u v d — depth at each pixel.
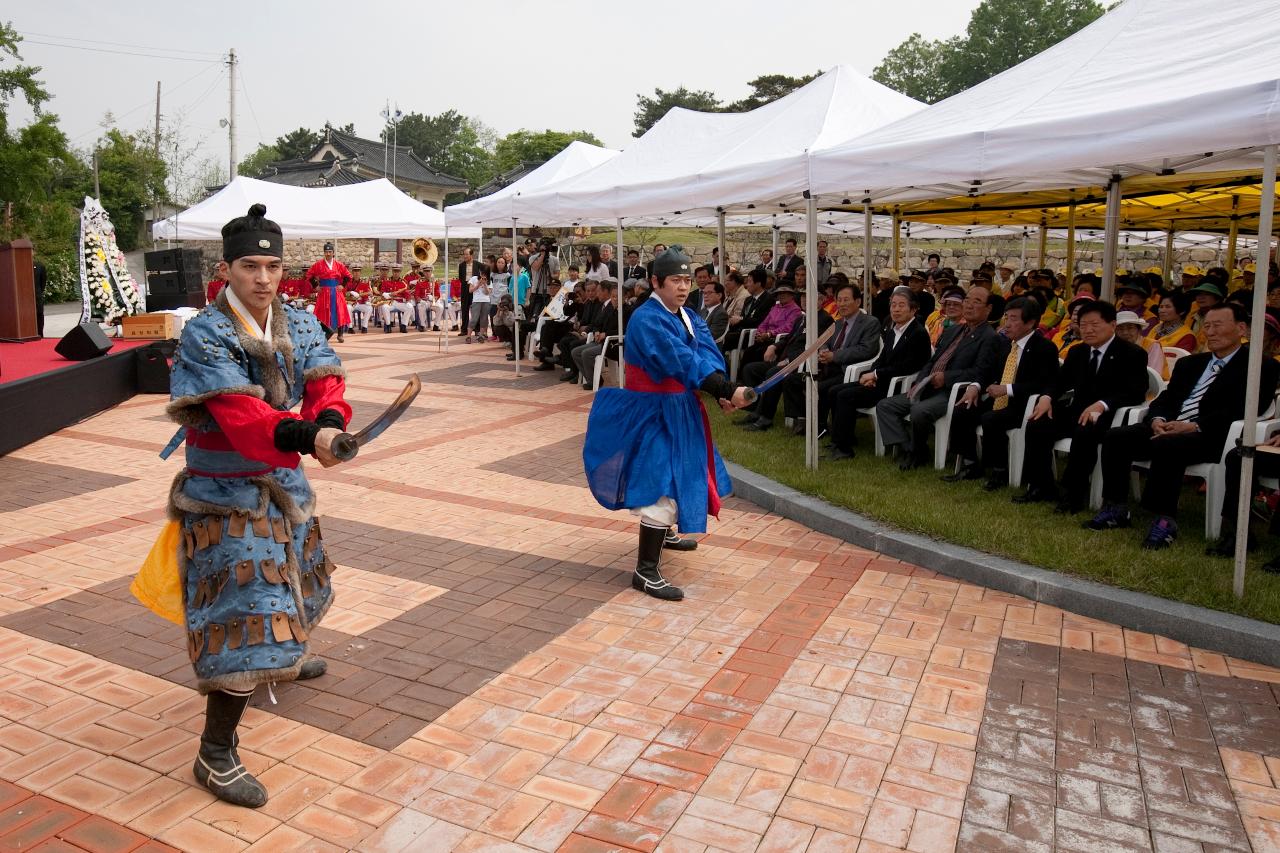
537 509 6.43
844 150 6.25
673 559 5.36
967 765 3.24
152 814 2.95
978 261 29.97
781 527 5.98
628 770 3.21
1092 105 5.03
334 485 7.07
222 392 2.82
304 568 3.36
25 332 12.53
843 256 30.42
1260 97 4.06
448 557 5.39
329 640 4.24
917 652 4.12
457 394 11.68
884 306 11.59
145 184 45.69
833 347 8.13
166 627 4.38
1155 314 8.95
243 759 3.26
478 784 3.12
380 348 17.55
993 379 6.67
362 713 3.58
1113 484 5.39
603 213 10.27
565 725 3.50
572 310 13.71
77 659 4.04
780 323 9.73
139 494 6.77
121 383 10.87
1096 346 5.88
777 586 4.92
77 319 26.44
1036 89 5.66
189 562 3.01
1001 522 5.49
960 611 4.57
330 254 18.61
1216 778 3.16
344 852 2.78
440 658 4.06
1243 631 4.04
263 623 2.95
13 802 3.01
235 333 2.96
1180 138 4.38
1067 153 4.86
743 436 8.35
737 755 3.30
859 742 3.39
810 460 6.97
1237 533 4.39
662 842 2.82
